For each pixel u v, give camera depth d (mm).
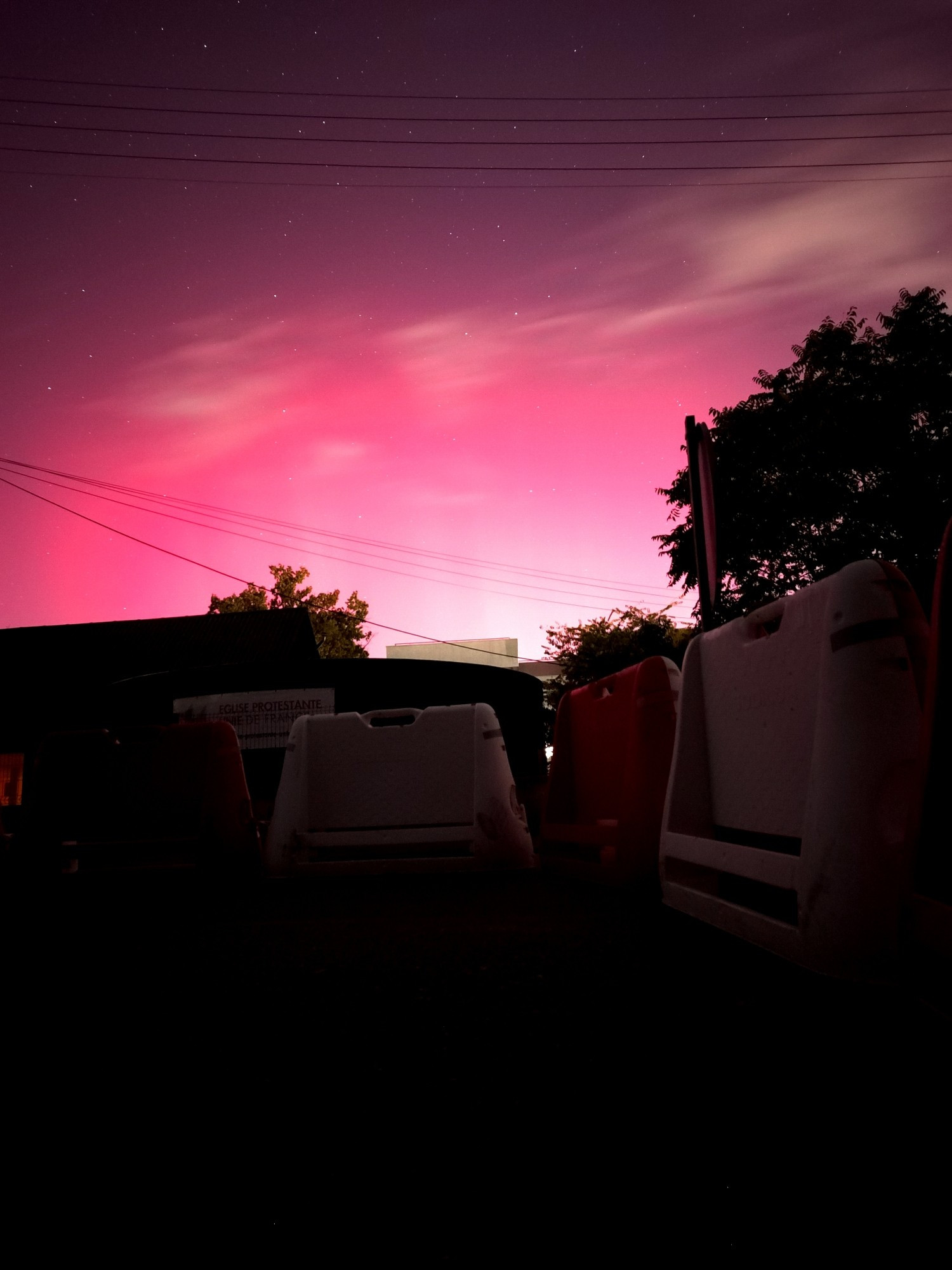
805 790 2289
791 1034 1774
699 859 2885
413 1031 1903
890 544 22078
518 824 5555
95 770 5355
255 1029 1984
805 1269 985
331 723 5832
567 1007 2037
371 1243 1080
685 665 3363
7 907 4492
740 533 23641
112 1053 1852
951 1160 1221
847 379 23281
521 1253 1042
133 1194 1228
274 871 5641
